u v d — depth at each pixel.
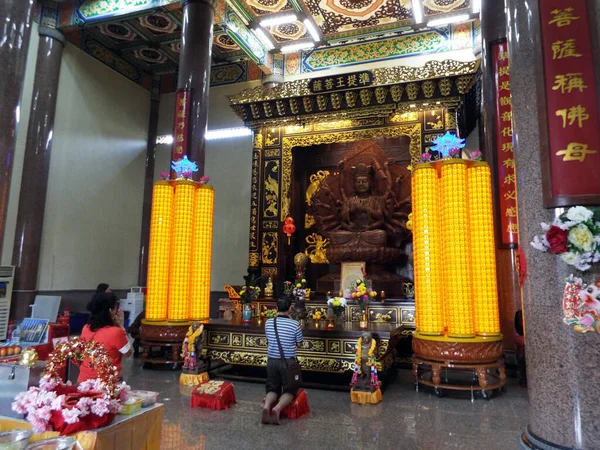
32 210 10.27
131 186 13.61
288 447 3.95
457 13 10.98
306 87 10.60
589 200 2.62
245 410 5.09
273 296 10.48
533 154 2.93
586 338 2.60
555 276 2.74
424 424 4.61
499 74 7.11
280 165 11.33
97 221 12.31
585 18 2.77
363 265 9.33
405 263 10.54
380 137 10.83
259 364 6.55
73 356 2.63
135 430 2.67
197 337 6.54
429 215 6.01
